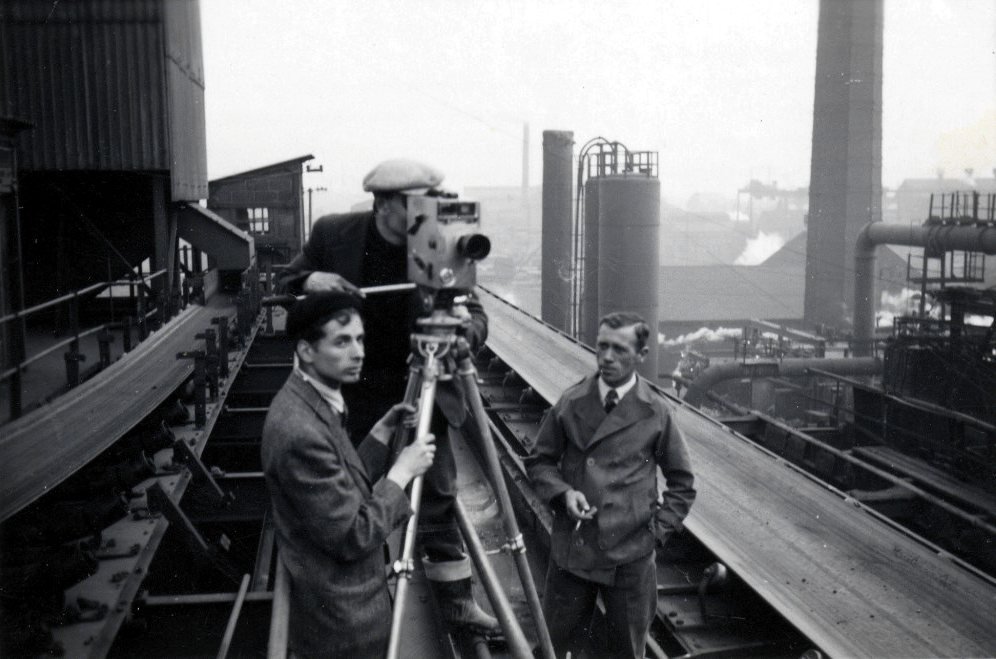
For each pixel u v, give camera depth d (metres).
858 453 17.42
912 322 25.14
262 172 24.72
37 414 6.46
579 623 3.54
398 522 2.27
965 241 26.06
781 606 4.35
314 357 2.29
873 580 5.22
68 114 12.95
